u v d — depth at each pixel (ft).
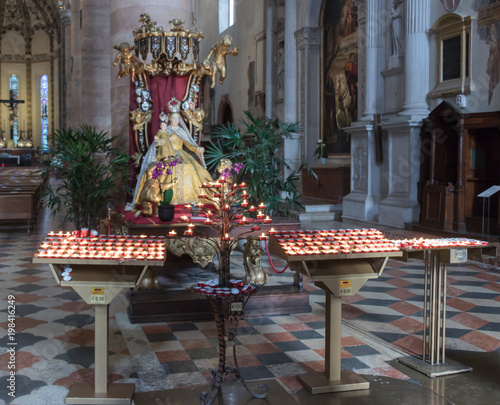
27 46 137.49
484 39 28.45
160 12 28.89
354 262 12.77
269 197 27.20
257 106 65.67
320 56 52.80
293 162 53.98
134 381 12.68
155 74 25.43
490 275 23.47
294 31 55.06
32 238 34.50
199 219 18.83
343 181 46.06
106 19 43.16
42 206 53.21
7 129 134.31
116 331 16.33
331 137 51.49
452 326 16.81
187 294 17.79
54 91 136.36
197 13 76.23
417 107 33.60
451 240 14.02
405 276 23.43
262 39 63.26
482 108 28.40
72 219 31.96
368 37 39.81
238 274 22.99
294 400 11.71
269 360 14.07
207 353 14.48
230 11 72.43
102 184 29.63
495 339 15.69
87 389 11.96
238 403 11.49
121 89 29.96
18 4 134.10
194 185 23.07
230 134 27.45
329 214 43.83
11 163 106.42
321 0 51.85
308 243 12.42
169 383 12.59
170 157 22.79
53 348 14.67
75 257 11.25
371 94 39.99
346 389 12.31
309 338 15.79
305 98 53.52
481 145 28.84
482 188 28.96
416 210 33.17
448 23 31.42
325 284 12.26
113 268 11.89
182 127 25.08
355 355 14.48
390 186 35.40
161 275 22.89
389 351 14.76
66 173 29.86
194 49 25.50
